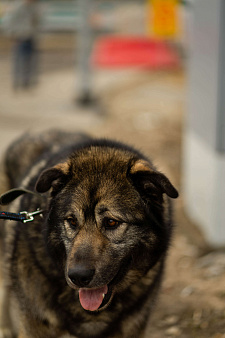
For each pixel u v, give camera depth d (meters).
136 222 2.82
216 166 4.85
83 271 2.60
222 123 4.77
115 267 2.78
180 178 6.48
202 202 5.28
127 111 9.93
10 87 12.92
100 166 2.90
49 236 2.91
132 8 21.38
